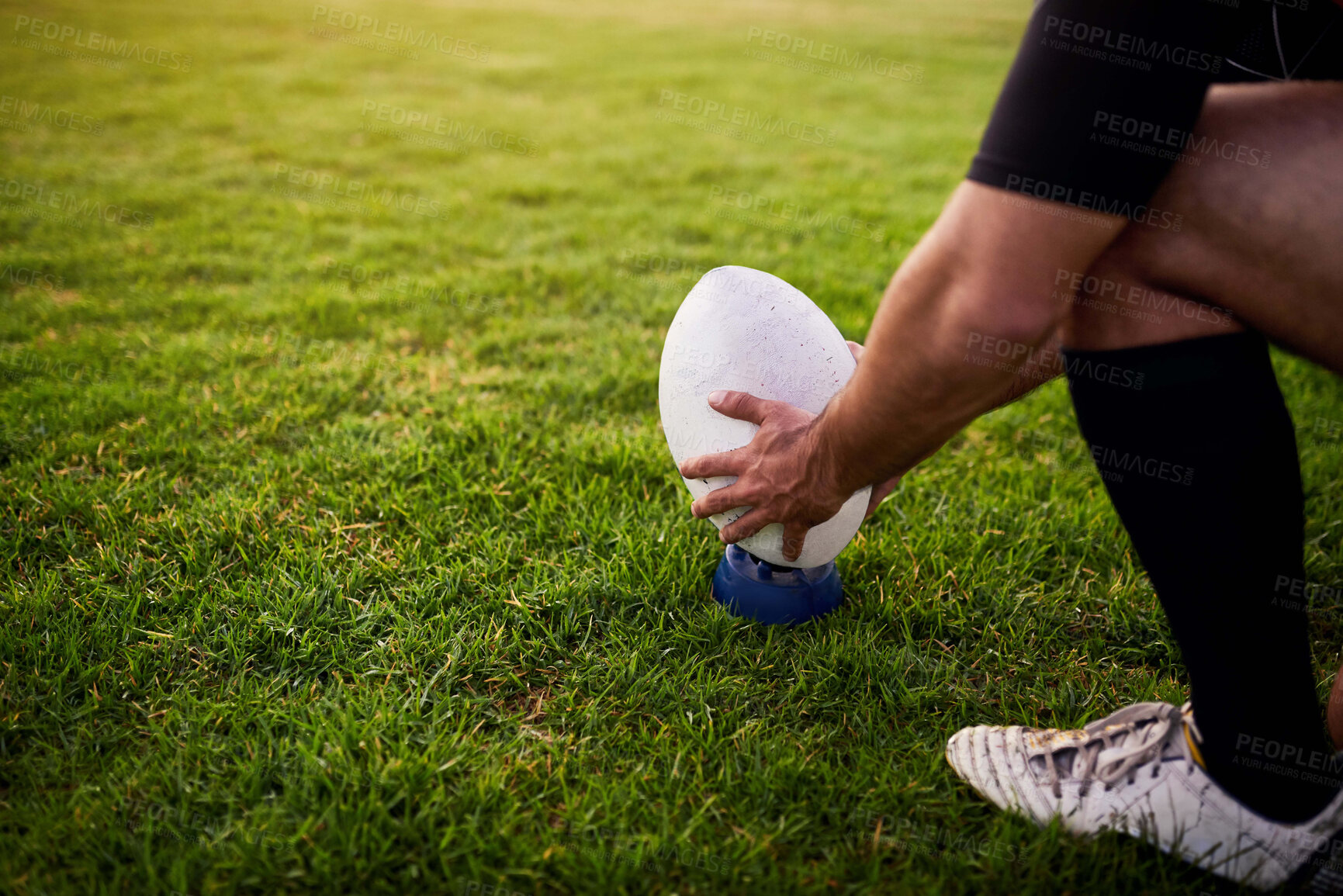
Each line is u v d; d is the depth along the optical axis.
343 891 1.20
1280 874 1.16
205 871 1.22
